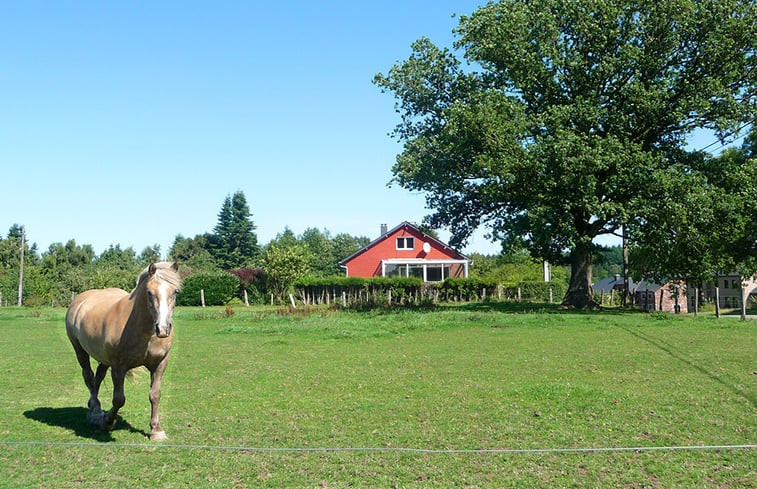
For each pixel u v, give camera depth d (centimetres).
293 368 1457
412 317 2725
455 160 3312
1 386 1250
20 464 727
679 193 2941
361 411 991
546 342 1900
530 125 3153
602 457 737
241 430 877
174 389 1204
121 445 800
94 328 866
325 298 5191
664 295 5559
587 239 3095
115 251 9888
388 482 660
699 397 1057
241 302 5244
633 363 1455
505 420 916
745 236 3425
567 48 3253
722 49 2994
